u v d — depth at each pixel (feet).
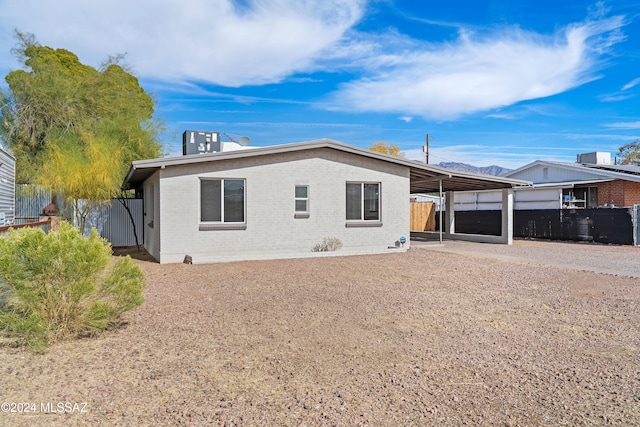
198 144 53.21
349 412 11.60
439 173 54.60
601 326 19.81
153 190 47.16
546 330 19.16
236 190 44.27
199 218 42.55
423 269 36.70
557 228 68.08
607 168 79.61
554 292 27.43
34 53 63.36
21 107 59.21
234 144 58.18
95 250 17.44
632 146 155.53
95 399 12.24
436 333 18.61
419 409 11.81
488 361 15.37
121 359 15.31
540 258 45.11
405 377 13.92
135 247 59.36
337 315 21.39
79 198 50.62
